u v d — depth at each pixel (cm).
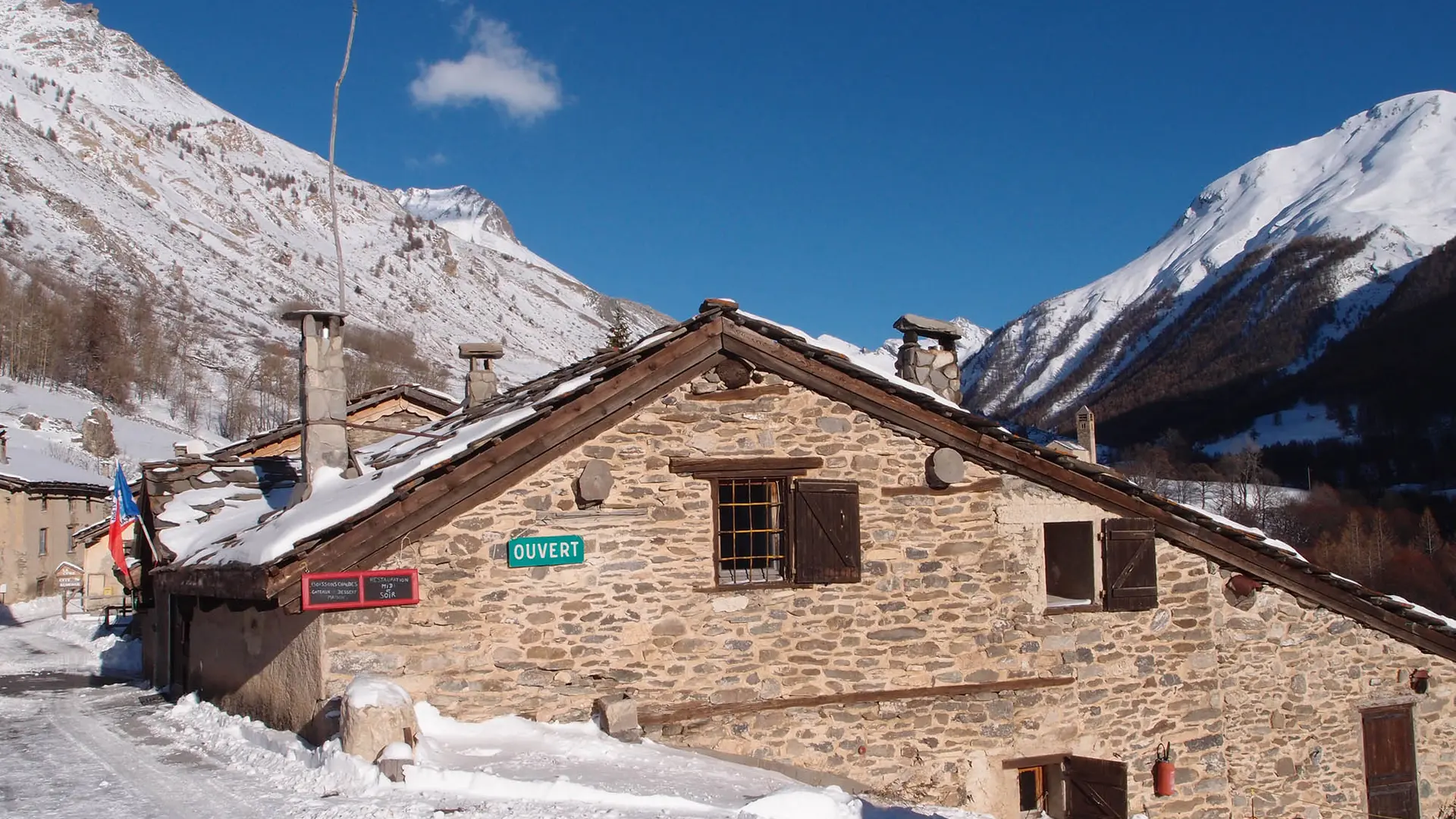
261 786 828
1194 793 1192
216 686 1245
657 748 957
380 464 1164
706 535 1053
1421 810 1298
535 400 1087
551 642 993
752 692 1048
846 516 1088
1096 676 1167
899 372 1416
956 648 1118
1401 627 1299
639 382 1035
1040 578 1154
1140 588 1186
